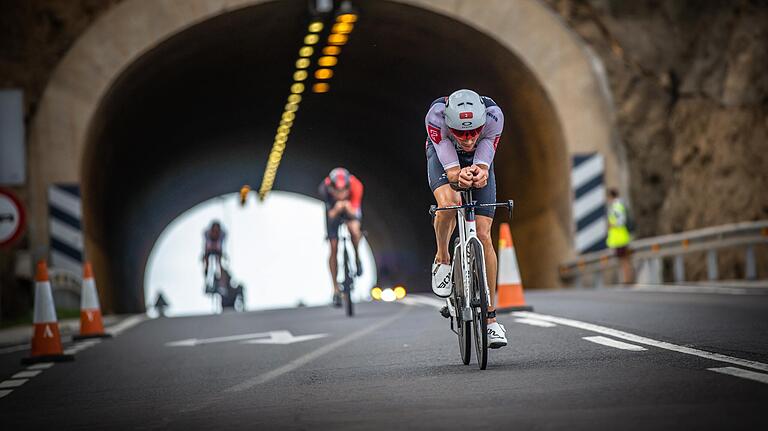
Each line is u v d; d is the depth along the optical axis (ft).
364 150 372.99
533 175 260.01
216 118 317.63
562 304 144.97
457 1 226.99
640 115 235.40
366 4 223.30
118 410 71.41
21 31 224.74
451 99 77.77
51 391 87.30
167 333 152.05
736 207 221.66
